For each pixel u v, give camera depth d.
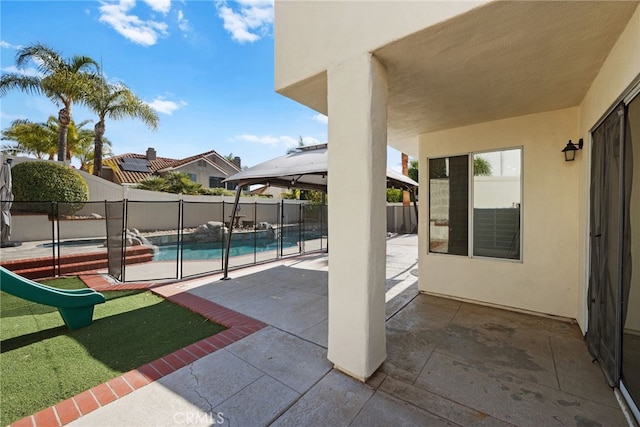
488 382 2.80
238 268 8.14
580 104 4.02
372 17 2.69
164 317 4.57
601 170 3.10
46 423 2.28
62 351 3.46
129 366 3.14
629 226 2.40
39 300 3.75
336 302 3.01
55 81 14.12
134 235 11.90
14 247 9.93
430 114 4.47
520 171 4.62
